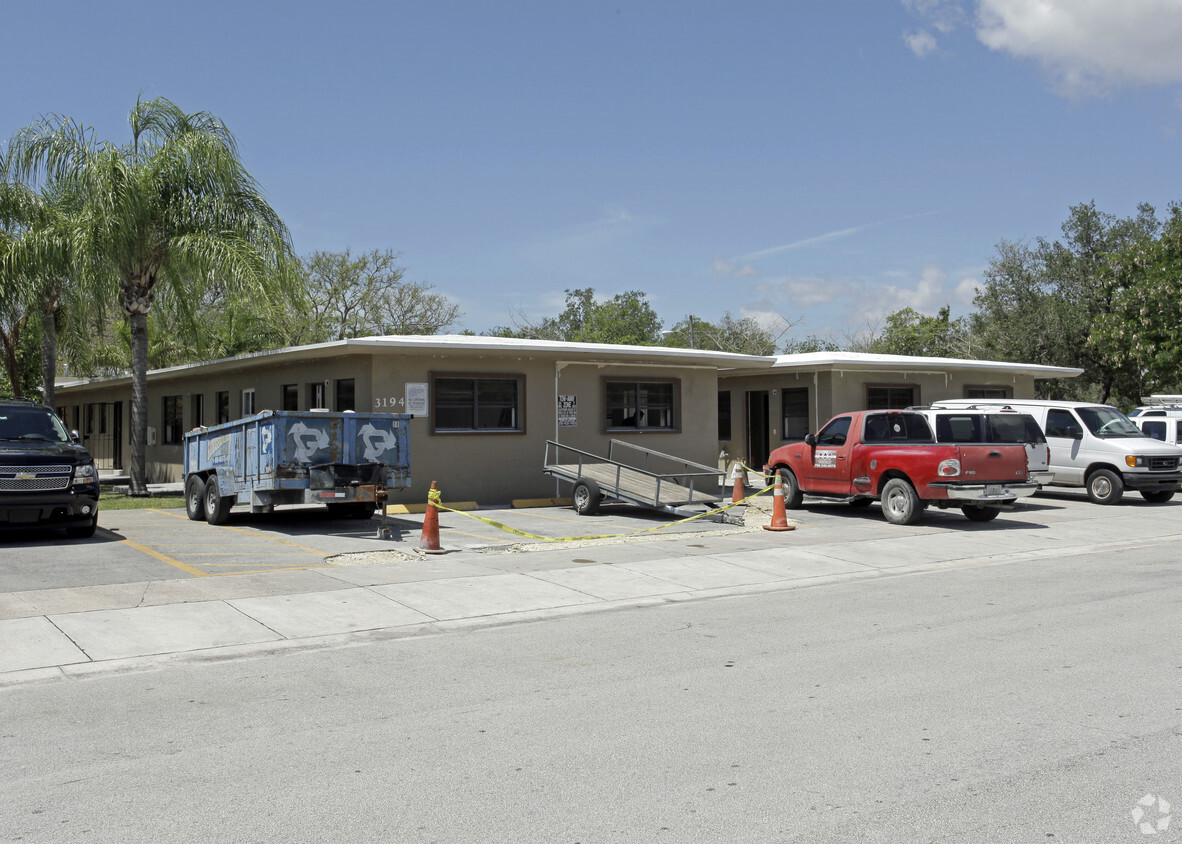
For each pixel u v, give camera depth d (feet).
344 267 151.53
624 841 13.53
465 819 14.37
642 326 182.91
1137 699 20.20
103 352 96.17
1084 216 134.41
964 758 16.71
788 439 86.48
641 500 55.26
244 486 48.42
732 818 14.28
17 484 43.47
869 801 14.85
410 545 44.52
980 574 38.52
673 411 73.51
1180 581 36.09
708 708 19.93
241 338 107.86
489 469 64.23
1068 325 127.54
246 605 30.86
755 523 54.90
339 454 46.88
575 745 17.70
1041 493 75.20
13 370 81.51
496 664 24.14
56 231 64.59
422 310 159.12
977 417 54.54
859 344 173.37
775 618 29.71
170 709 20.42
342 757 17.20
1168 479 65.05
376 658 24.94
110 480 88.38
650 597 33.65
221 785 15.87
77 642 26.13
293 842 13.62
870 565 40.81
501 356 64.49
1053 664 23.24
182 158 65.00
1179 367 108.88
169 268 66.90
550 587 34.78
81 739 18.40
